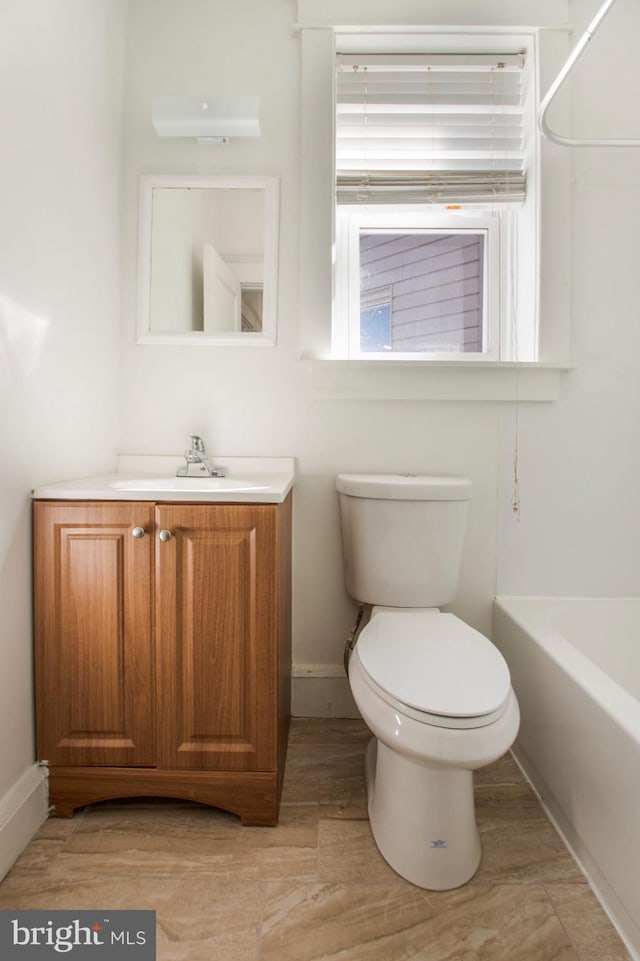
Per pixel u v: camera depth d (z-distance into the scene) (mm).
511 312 1599
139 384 1517
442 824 956
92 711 1093
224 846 1043
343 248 1602
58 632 1087
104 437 1428
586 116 1496
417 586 1324
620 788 878
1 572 985
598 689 994
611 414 1524
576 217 1509
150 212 1510
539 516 1538
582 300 1514
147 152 1508
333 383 1489
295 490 1529
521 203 1562
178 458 1508
